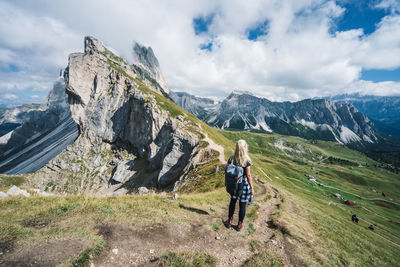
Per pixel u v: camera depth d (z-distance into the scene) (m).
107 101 149.50
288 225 9.88
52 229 5.12
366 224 61.31
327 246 9.19
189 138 87.50
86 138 146.12
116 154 142.38
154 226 6.22
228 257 5.46
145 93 143.38
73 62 147.62
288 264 5.92
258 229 8.61
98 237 4.98
